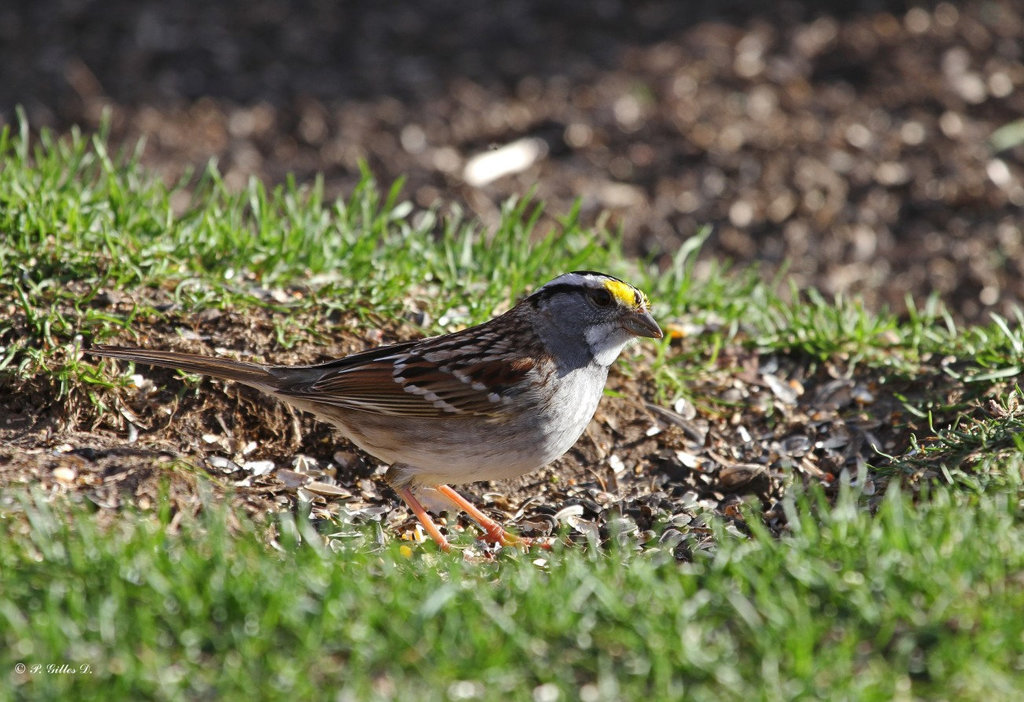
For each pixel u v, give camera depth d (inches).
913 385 399.9
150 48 850.8
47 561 262.4
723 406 406.9
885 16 851.4
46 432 345.4
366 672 238.7
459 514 366.0
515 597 263.0
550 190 701.9
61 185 493.7
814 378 419.5
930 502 303.1
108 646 240.8
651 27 876.0
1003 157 714.8
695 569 276.4
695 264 634.2
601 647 246.2
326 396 333.4
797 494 348.8
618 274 499.8
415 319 420.2
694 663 238.1
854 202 684.1
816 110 760.3
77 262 405.1
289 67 838.5
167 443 353.4
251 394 372.8
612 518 349.1
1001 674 232.1
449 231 487.8
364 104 794.8
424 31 887.7
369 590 261.6
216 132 759.7
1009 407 359.9
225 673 235.0
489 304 431.2
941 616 246.7
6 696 228.1
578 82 811.4
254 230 501.7
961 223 665.0
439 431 331.0
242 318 398.9
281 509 336.2
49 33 861.8
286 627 248.2
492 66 837.8
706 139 738.8
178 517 306.2
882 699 227.1
